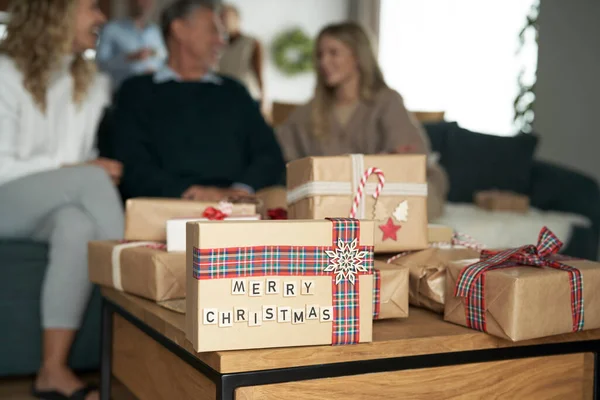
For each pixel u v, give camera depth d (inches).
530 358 42.3
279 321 34.9
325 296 35.9
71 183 74.1
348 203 42.8
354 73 102.3
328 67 100.4
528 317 38.8
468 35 199.6
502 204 111.9
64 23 81.2
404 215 44.8
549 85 161.3
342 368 36.6
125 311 50.2
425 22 223.8
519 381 42.0
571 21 154.9
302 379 35.6
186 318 35.9
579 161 151.9
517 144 124.1
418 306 47.2
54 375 72.6
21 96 79.7
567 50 156.0
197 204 51.2
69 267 72.5
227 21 204.8
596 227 113.0
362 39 100.3
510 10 181.0
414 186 45.1
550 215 110.3
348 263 36.2
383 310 41.9
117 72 179.2
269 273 34.7
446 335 39.6
